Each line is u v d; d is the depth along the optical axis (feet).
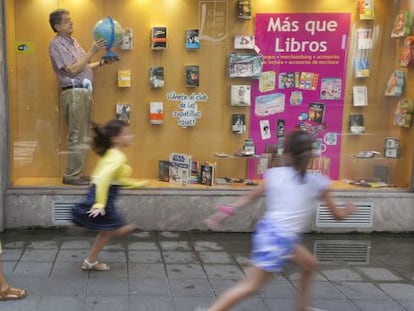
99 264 15.43
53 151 19.99
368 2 20.49
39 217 19.01
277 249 10.97
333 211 11.76
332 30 20.58
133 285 14.44
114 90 20.29
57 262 15.97
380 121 21.31
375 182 21.43
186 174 20.42
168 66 20.39
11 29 19.12
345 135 21.31
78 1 19.56
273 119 20.98
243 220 19.63
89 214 14.29
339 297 14.17
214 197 19.49
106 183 14.06
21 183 19.77
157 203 19.34
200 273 15.53
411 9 20.65
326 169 21.38
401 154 21.11
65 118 19.85
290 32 20.48
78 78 19.53
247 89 20.70
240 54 20.48
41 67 19.69
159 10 20.01
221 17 20.21
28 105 19.77
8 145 19.02
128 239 18.48
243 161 21.06
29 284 14.24
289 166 11.38
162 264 16.19
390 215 20.13
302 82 20.84
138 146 20.66
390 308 13.57
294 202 11.07
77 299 13.39
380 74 21.06
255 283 11.17
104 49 19.76
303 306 12.34
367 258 17.51
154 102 20.53
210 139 20.94
